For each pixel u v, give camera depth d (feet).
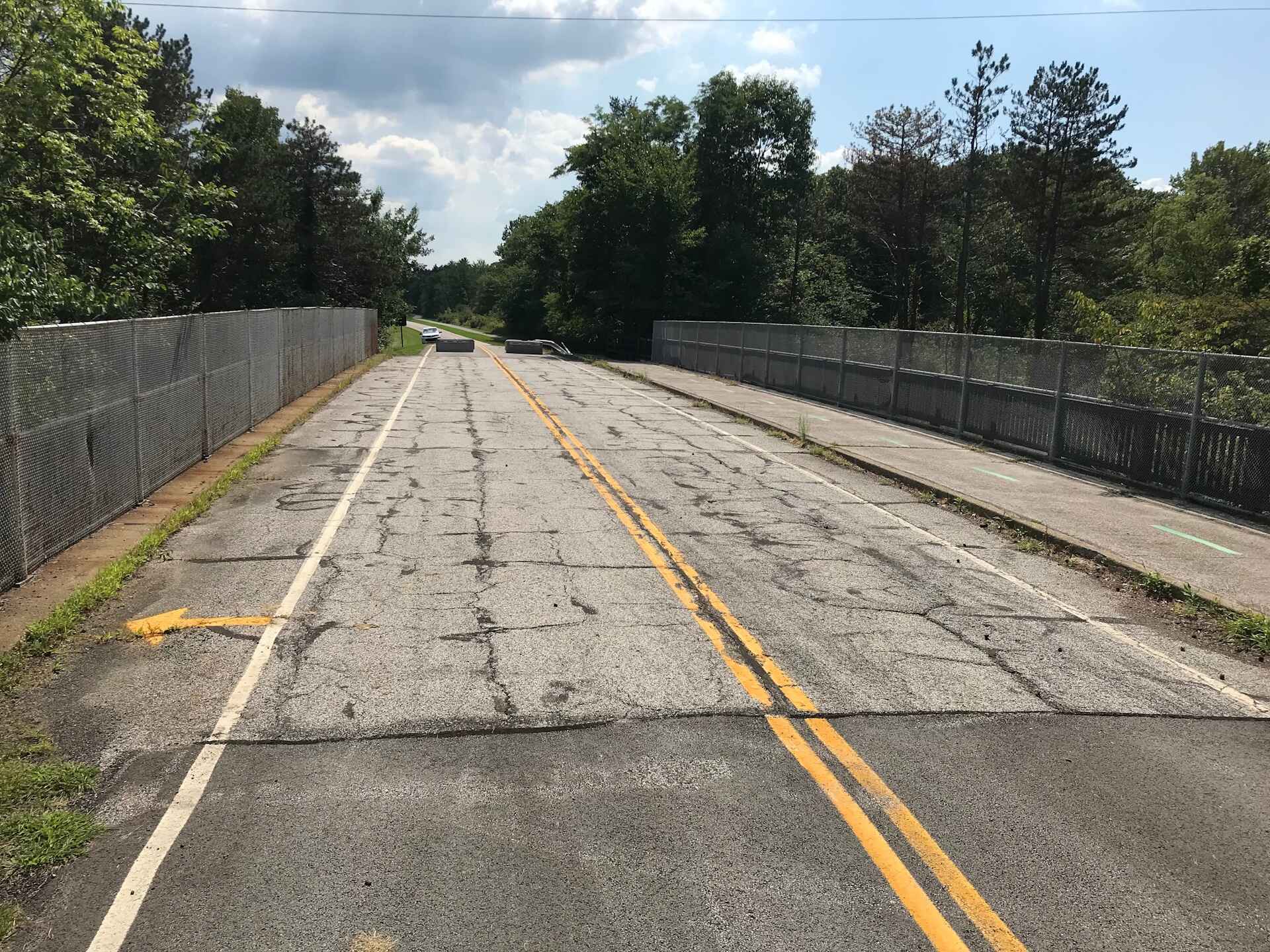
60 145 42.96
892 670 19.69
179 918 11.17
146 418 33.68
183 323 38.47
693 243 183.93
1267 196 203.51
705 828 13.35
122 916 11.17
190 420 39.86
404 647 20.04
